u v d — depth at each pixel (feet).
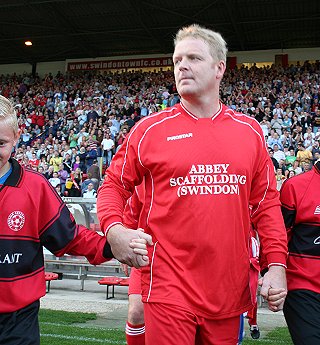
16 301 7.41
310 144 59.52
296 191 9.79
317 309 9.32
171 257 7.80
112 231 7.39
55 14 84.79
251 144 8.28
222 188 7.82
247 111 73.20
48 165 63.31
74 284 38.32
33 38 97.76
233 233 7.83
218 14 82.79
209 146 7.94
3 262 7.36
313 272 9.59
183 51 8.18
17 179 7.58
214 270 7.71
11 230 7.43
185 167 7.85
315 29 88.74
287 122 67.46
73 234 7.73
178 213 7.82
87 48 102.89
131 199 9.29
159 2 78.48
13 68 114.93
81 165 60.90
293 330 9.47
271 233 8.34
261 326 24.34
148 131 8.17
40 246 7.83
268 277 8.02
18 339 7.21
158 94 85.40
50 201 7.73
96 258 7.66
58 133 75.10
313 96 78.43
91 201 34.06
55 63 111.96
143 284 8.13
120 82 95.71
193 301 7.63
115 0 79.20
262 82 85.10
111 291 34.99
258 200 8.57
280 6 78.79
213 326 7.78
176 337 7.54
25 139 77.30
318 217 9.62
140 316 12.42
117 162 8.44
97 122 74.64
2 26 92.12
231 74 89.61
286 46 97.96
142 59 104.53
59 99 90.27
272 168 8.75
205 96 8.20
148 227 8.14
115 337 20.58
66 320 24.14
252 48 99.19
